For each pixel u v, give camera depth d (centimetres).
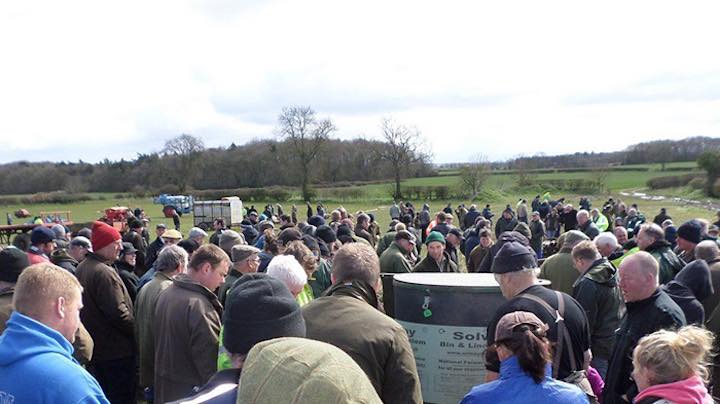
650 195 7694
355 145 10081
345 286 349
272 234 843
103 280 616
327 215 4531
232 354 242
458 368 448
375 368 313
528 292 383
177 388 446
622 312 573
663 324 434
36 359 269
